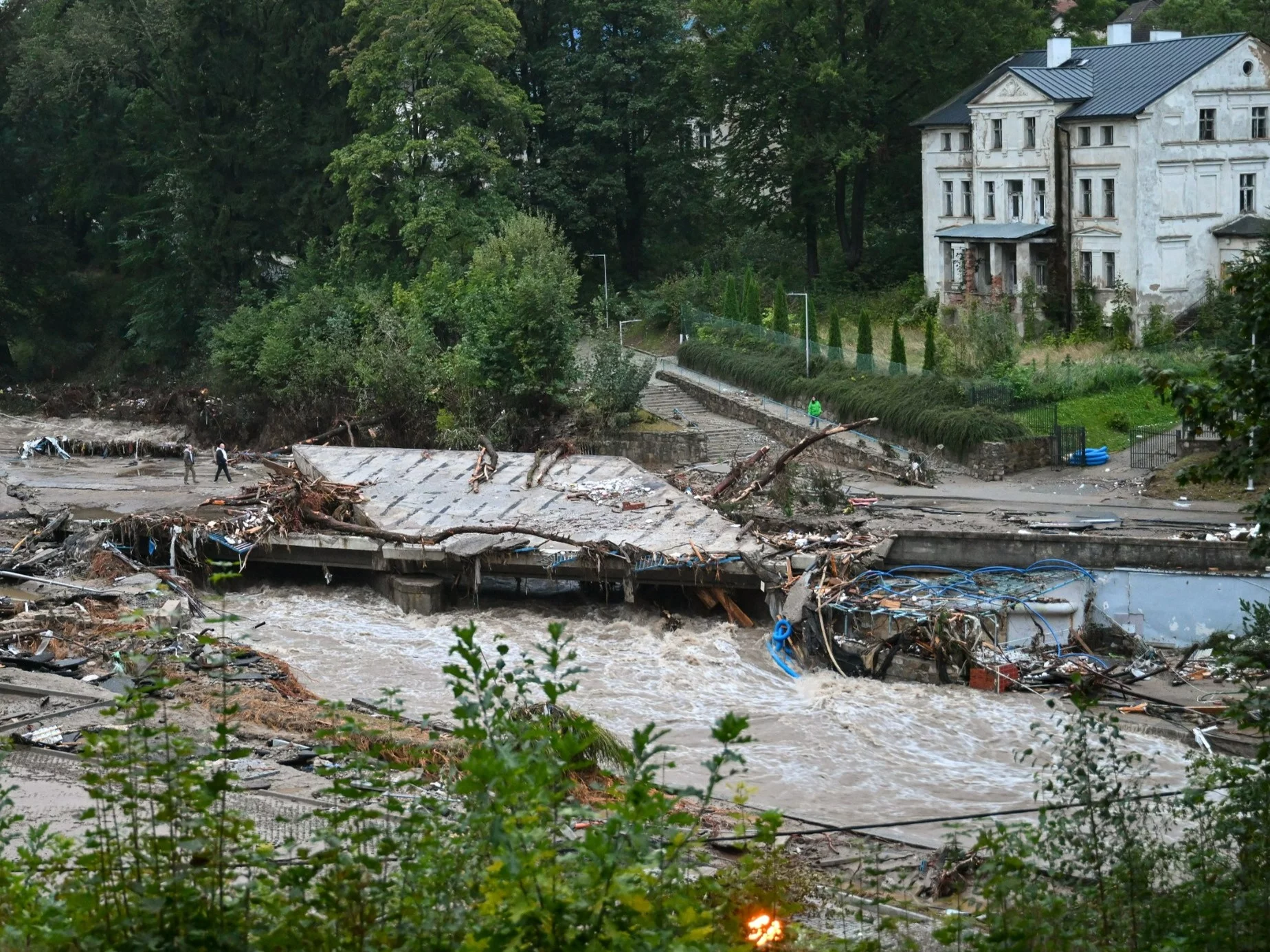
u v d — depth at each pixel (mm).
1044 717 48781
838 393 83438
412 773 26406
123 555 68125
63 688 45469
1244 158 90500
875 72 108938
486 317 88750
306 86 113250
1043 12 120000
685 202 115625
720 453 83750
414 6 102500
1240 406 23188
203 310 111562
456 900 15445
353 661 57062
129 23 119562
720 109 110312
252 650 52656
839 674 53875
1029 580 58719
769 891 16391
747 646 57750
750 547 61344
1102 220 91188
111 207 127312
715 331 98438
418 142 101750
